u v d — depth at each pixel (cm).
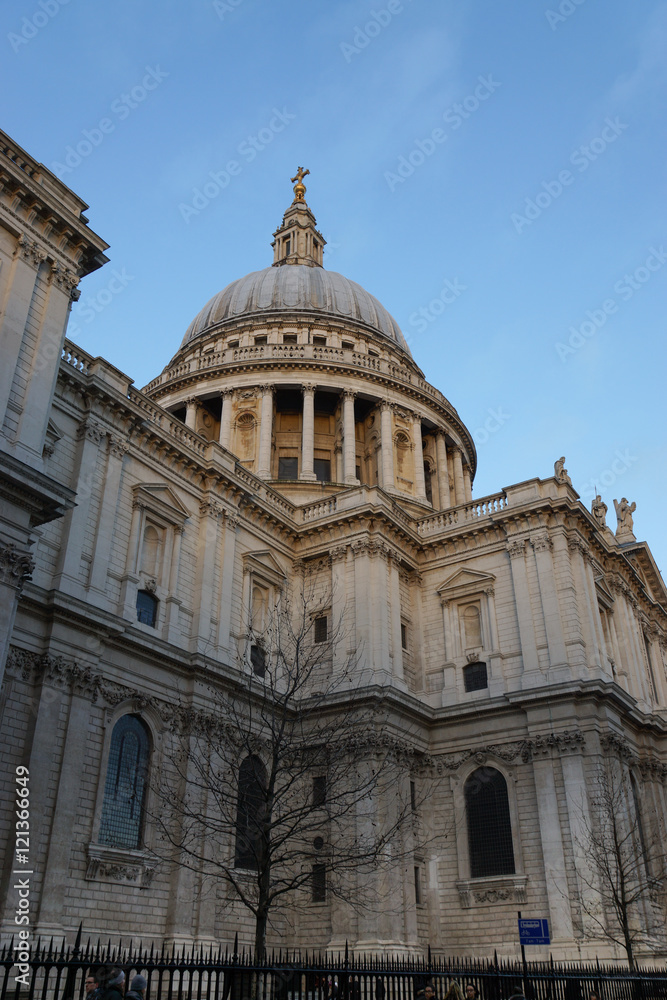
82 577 3462
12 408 2834
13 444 2778
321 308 7700
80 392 3709
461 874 4144
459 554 4912
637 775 4609
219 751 3794
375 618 4478
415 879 4109
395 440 6912
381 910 3691
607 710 4194
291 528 4869
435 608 4872
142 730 3600
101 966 1440
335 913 3803
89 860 3109
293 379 6719
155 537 4019
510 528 4697
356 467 6831
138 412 3906
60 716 3166
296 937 3888
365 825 3878
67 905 2989
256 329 7431
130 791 3438
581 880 3734
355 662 4372
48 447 3481
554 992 2359
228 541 4381
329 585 4753
